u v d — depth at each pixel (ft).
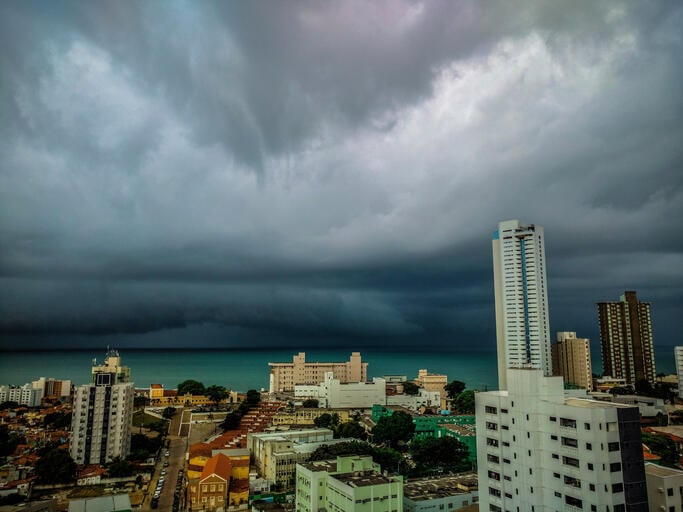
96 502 451.94
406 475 621.31
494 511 362.74
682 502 341.00
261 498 553.23
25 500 552.00
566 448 322.14
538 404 342.64
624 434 311.88
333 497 430.61
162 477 649.20
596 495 302.66
